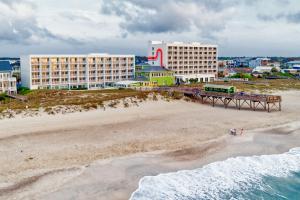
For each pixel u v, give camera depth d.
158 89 93.62
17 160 34.50
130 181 30.41
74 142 42.03
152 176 31.83
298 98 92.06
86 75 118.62
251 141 45.31
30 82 106.12
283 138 47.53
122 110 65.44
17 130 46.97
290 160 38.66
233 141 45.03
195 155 38.62
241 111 69.19
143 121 56.28
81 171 32.09
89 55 118.31
